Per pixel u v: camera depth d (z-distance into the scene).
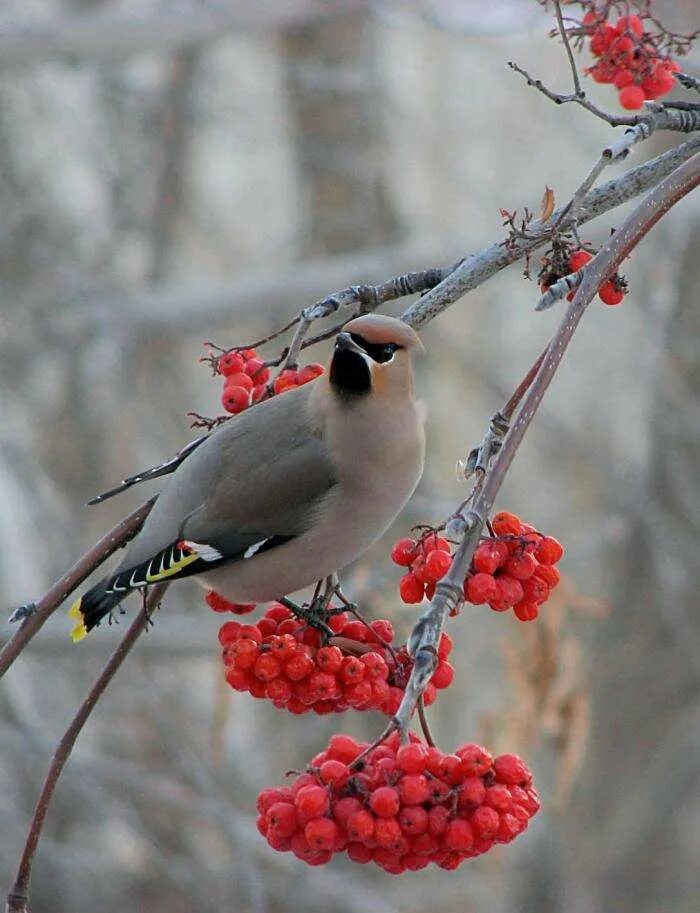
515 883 17.41
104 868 16.42
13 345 17.16
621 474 17.44
